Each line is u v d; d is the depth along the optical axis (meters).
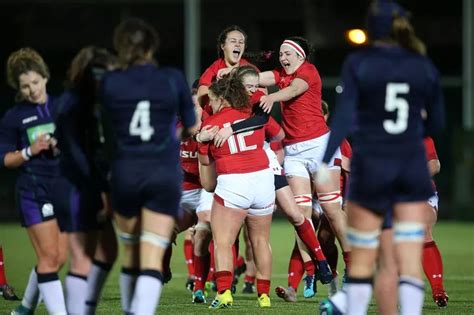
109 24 123.81
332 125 21.45
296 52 33.81
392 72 21.34
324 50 120.44
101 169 23.41
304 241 33.47
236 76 30.75
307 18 121.75
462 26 123.56
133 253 22.75
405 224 21.56
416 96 21.50
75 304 23.44
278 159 33.16
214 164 31.70
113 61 23.11
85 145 23.12
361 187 21.39
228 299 31.67
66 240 25.30
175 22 123.69
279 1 123.12
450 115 102.12
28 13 122.56
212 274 37.62
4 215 90.81
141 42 21.88
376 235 21.70
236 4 124.25
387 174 21.20
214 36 124.62
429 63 21.77
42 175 24.77
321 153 33.75
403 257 21.69
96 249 23.67
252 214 31.27
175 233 33.69
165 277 34.06
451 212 88.69
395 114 21.38
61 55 123.31
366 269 21.73
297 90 33.06
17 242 65.19
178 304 33.81
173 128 21.94
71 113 22.75
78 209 23.23
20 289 39.69
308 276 34.72
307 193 33.97
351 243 21.77
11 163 24.47
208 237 34.03
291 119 34.12
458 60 123.94
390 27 21.75
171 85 21.78
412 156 21.36
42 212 24.72
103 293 37.31
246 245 38.25
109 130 22.31
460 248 60.75
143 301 21.45
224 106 30.55
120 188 21.72
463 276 45.38
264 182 30.64
